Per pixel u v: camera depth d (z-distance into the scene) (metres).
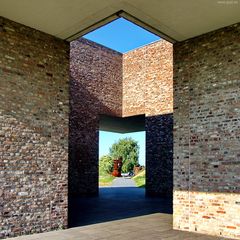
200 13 6.96
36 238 6.89
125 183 30.66
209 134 7.69
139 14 7.11
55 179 7.89
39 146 7.65
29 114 7.53
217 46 7.77
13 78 7.32
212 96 7.72
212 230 7.38
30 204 7.34
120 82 19.09
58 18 7.29
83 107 16.91
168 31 7.95
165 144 16.64
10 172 7.06
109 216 10.16
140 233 7.52
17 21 7.45
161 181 16.66
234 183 7.12
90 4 6.66
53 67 8.15
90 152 17.16
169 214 10.62
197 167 7.83
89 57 17.45
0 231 6.77
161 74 17.20
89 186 17.00
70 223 8.84
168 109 16.66
